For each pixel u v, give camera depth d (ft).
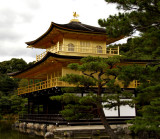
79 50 102.42
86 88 59.82
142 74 46.98
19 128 116.88
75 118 57.72
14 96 198.90
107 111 91.81
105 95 58.03
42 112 132.26
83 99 55.21
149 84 48.73
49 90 96.22
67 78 57.47
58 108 97.81
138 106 57.31
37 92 111.04
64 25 99.30
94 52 104.83
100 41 107.76
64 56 88.22
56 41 109.70
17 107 192.24
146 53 56.49
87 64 55.26
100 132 75.97
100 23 52.75
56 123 85.76
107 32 50.96
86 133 75.51
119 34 49.88
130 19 49.01
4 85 228.43
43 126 94.17
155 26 50.47
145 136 64.64
